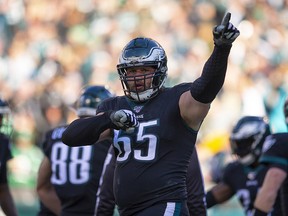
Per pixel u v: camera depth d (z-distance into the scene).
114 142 15.13
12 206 22.92
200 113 14.40
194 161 18.14
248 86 42.59
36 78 43.78
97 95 21.50
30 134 41.09
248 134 21.42
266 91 42.72
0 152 22.47
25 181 38.84
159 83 15.09
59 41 45.78
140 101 15.11
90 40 45.50
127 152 14.91
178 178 14.74
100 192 18.83
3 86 44.09
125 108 15.30
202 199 18.09
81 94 21.86
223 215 34.25
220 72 13.80
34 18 46.94
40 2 47.28
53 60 44.69
